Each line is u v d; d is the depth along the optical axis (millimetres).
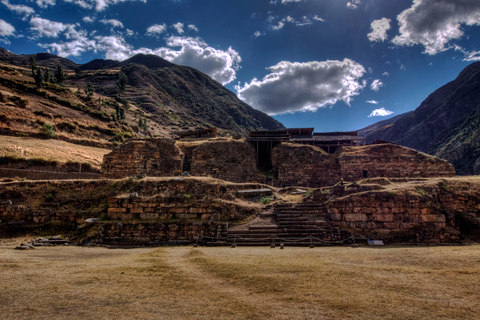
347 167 39250
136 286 8141
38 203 22125
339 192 21906
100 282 8492
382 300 6824
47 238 19156
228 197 23000
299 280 8602
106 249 16500
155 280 8758
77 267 10414
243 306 6621
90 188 23703
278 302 6871
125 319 5859
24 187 23172
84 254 14141
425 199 19328
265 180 39938
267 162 47438
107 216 20656
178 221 19625
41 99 79000
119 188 22953
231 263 11047
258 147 48000
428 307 6332
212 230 19078
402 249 14320
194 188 23078
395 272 9180
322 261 11328
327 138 54938
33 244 17672
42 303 6723
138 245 18344
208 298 7195
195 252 13664
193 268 10375
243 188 26297
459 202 20250
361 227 19359
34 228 20219
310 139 54156
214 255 13203
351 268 9945
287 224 19547
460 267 9281
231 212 20906
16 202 22000
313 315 6078
